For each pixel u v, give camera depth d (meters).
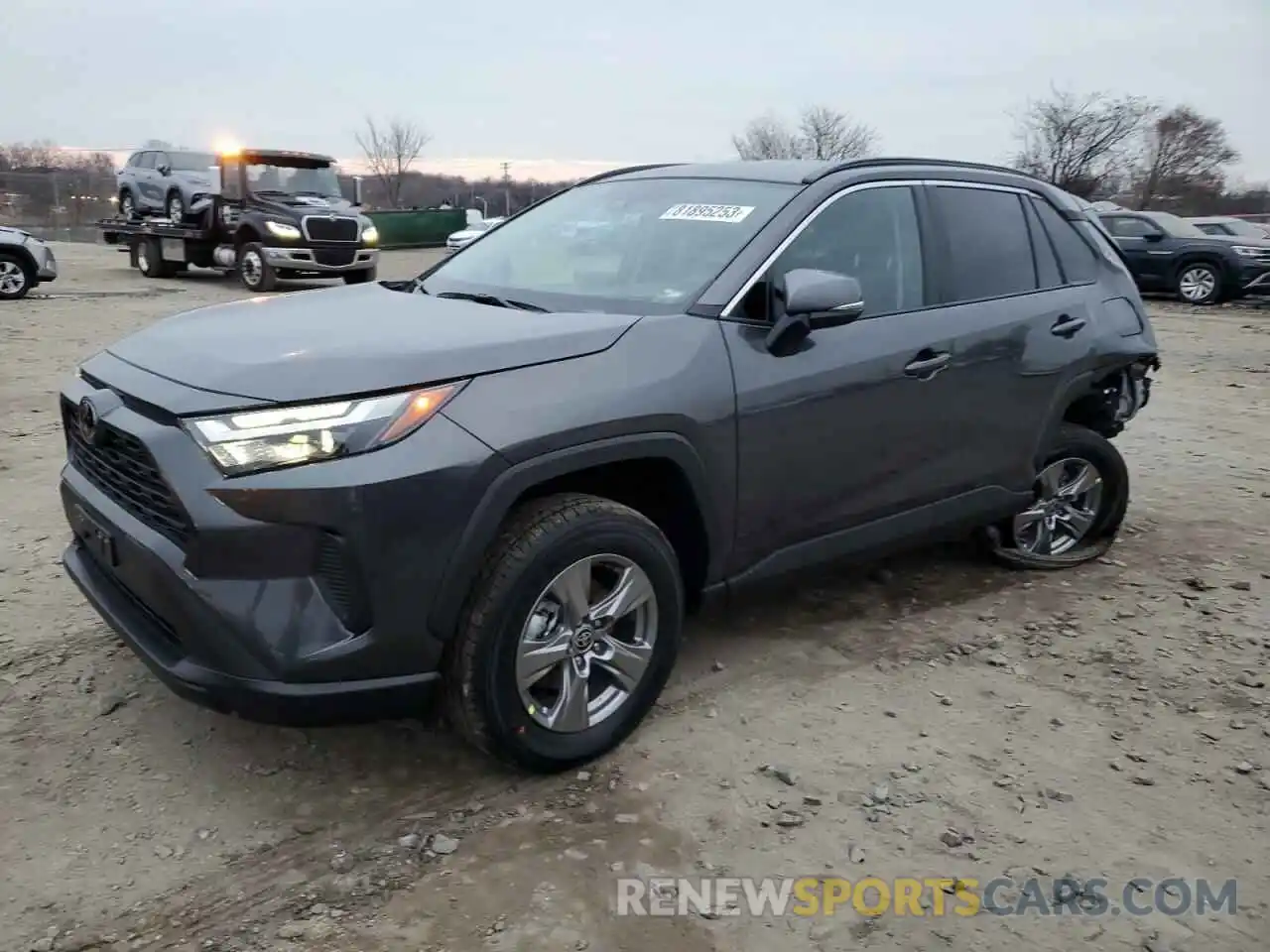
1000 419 4.34
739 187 3.95
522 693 2.97
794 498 3.63
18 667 3.75
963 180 4.38
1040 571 5.00
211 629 2.66
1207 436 8.03
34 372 9.49
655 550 3.20
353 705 2.76
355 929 2.54
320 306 3.63
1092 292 4.82
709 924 2.59
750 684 3.79
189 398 2.74
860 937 2.56
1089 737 3.50
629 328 3.24
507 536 2.93
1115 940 2.58
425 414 2.76
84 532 3.30
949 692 3.78
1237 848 2.94
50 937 2.49
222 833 2.89
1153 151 44.12
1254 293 18.09
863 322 3.81
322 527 2.63
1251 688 3.87
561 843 2.87
